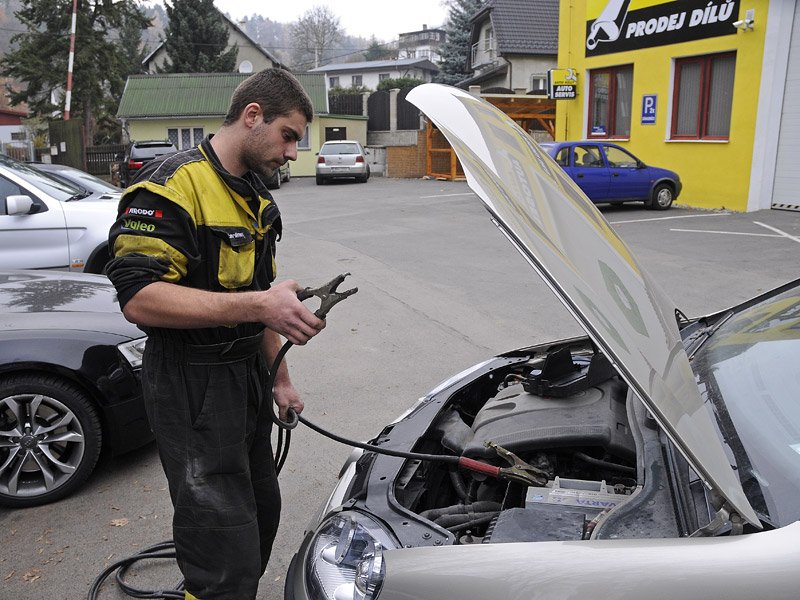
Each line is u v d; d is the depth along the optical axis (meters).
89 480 3.98
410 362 5.90
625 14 16.81
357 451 2.85
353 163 25.19
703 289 8.07
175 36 41.44
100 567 3.21
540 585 1.55
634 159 14.88
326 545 2.00
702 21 14.93
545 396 2.60
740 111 14.43
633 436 2.30
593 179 14.52
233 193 2.07
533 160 2.40
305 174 31.88
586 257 2.01
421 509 2.39
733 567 1.47
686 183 15.81
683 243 10.97
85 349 3.71
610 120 18.08
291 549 3.34
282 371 2.54
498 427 2.48
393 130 35.38
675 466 2.00
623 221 13.59
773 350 2.36
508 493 2.31
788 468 1.85
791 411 2.05
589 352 3.29
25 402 3.66
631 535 1.75
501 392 2.78
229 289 2.07
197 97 31.61
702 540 1.58
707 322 2.96
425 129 27.78
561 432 2.36
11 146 30.69
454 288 8.42
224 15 44.56
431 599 1.62
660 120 16.27
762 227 12.29
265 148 2.07
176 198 1.94
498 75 34.94
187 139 31.78
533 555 1.63
